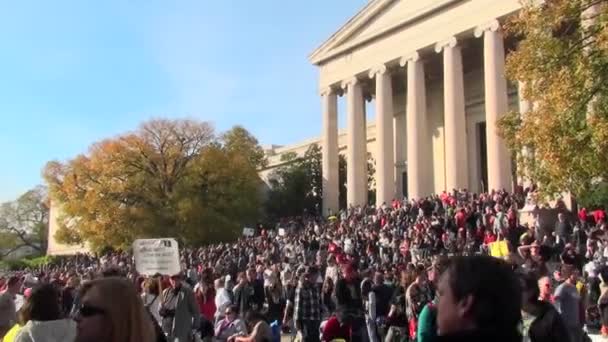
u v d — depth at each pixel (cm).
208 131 9100
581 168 2211
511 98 6762
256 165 10150
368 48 7538
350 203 7506
